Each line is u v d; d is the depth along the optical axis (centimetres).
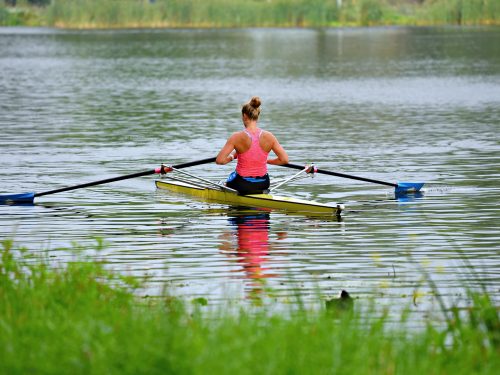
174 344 1526
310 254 2692
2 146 4994
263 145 3472
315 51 14025
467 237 2888
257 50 14300
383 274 2442
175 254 2705
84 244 2848
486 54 13025
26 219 3250
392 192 3681
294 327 1677
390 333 1761
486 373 1565
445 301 2152
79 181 3984
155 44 15950
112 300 2000
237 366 1448
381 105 7062
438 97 7625
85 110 6850
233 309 2027
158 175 4153
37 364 1498
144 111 6769
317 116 6372
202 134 5484
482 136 5238
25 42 17012
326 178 4012
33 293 1917
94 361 1490
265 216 3269
